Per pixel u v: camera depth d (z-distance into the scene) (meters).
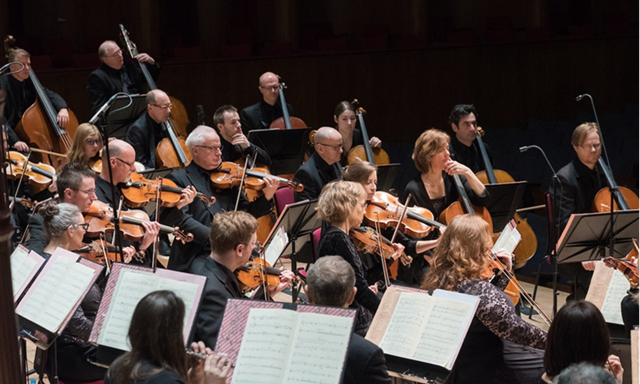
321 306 3.97
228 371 3.75
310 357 3.85
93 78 11.01
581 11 19.75
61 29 16.14
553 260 7.74
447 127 16.67
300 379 3.81
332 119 15.91
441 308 4.55
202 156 7.25
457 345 4.41
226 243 5.04
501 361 5.01
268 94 11.07
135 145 9.51
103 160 6.83
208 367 3.69
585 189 8.04
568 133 14.26
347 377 4.03
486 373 4.99
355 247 6.31
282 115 11.31
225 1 17.27
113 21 16.30
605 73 17.36
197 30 18.03
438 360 4.41
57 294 4.71
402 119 16.39
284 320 3.98
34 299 4.73
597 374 2.82
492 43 16.73
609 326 5.49
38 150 9.30
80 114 13.52
